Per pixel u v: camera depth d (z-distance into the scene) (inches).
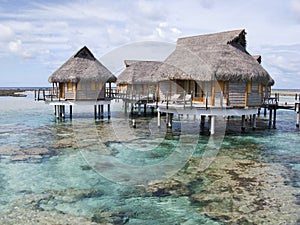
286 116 1250.6
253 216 319.0
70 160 515.8
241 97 724.7
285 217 317.1
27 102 1887.3
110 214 320.5
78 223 300.0
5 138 700.0
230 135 758.5
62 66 1017.5
